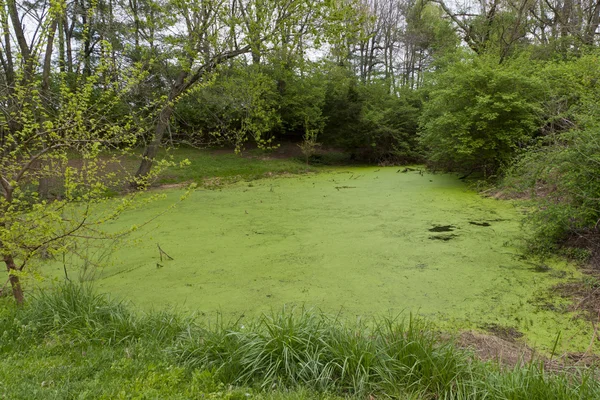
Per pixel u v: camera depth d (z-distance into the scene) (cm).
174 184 1358
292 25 1031
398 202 1011
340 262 602
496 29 1697
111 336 349
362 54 2855
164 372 291
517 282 511
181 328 363
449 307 450
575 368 300
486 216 840
